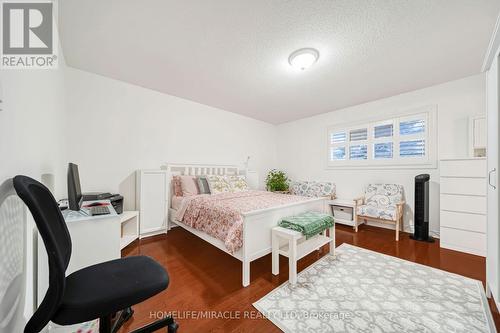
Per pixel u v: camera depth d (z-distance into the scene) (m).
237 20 1.71
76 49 2.16
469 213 2.38
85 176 2.66
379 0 1.49
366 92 3.24
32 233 1.12
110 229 1.45
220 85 3.02
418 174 3.16
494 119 1.33
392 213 2.90
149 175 2.92
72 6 1.55
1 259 0.77
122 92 2.94
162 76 2.76
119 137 2.92
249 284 1.76
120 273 1.01
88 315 0.77
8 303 0.82
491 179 1.40
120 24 1.77
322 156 4.41
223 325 1.30
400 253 2.41
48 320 0.69
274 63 2.39
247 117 4.71
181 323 1.31
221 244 2.03
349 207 3.51
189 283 1.77
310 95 3.39
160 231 3.06
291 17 1.66
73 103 2.55
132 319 1.34
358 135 3.88
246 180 4.33
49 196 0.92
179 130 3.55
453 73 2.62
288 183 5.09
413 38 1.91
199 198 2.73
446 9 1.56
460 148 2.79
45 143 1.53
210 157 4.00
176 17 1.68
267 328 1.27
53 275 0.68
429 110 3.03
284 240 2.14
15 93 0.98
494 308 1.45
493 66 1.33
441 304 1.49
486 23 1.71
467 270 1.99
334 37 1.90
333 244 2.32
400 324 1.30
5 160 0.84
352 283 1.77
